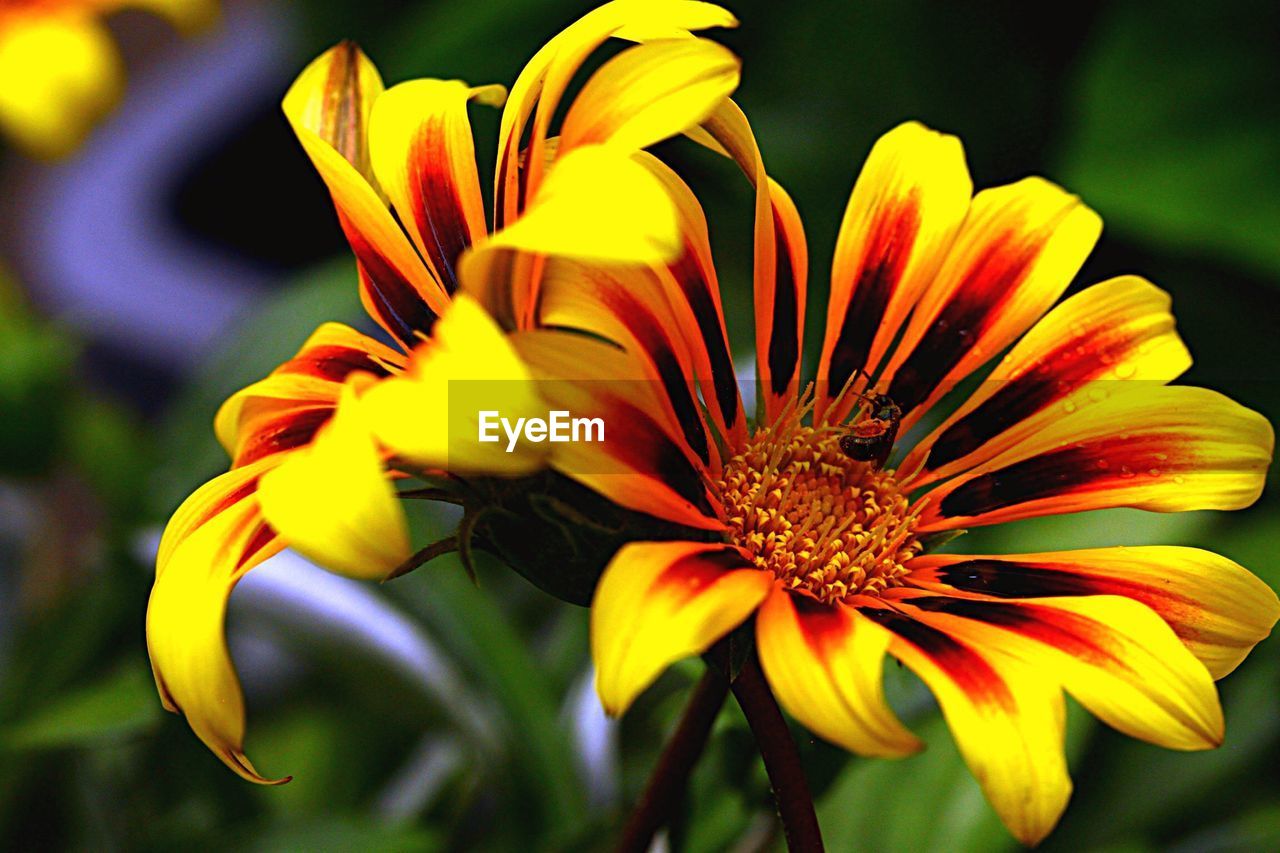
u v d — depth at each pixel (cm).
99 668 36
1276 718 38
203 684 26
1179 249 45
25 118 42
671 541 27
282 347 41
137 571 36
